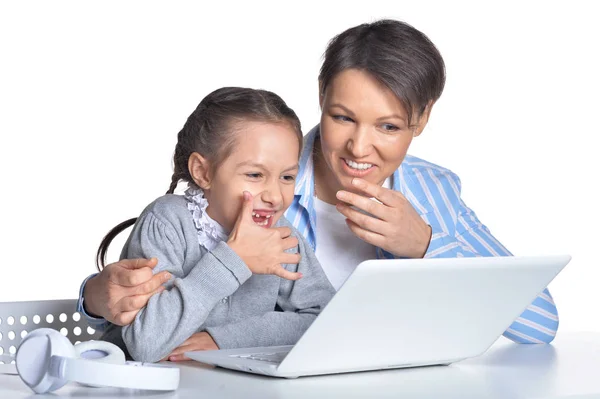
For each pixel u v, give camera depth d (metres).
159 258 1.71
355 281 1.26
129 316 1.57
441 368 1.52
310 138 2.22
